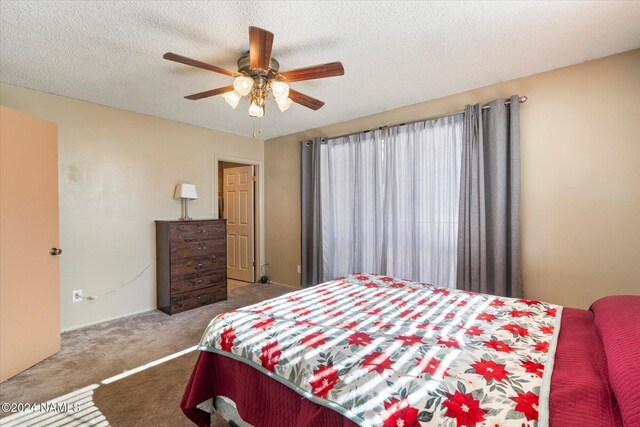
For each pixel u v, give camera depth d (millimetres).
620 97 2227
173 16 1756
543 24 1857
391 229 3400
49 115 2891
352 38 2000
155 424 1637
